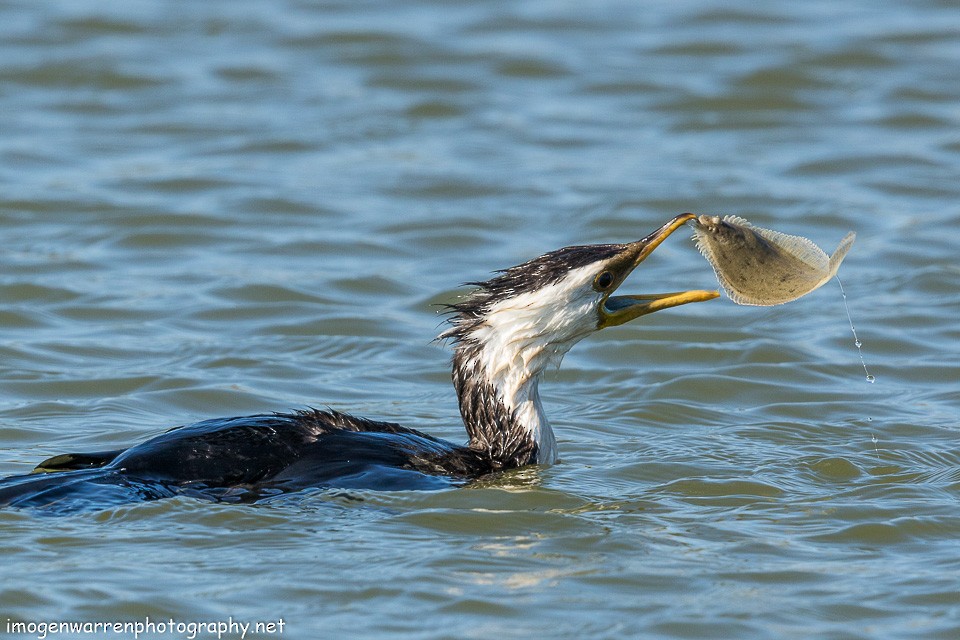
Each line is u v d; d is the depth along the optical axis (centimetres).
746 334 1722
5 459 1236
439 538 1022
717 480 1179
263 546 988
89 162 2375
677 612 914
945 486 1177
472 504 1079
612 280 1160
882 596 945
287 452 1096
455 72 2814
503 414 1189
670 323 1764
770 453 1283
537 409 1202
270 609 902
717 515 1095
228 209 2177
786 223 2152
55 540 976
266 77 2788
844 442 1329
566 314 1162
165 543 984
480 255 2041
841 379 1568
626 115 2650
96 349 1631
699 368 1614
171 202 2202
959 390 1527
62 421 1378
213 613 894
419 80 2777
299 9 3164
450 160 2433
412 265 2005
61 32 2956
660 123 2619
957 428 1379
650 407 1452
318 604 912
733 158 2441
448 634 879
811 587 957
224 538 995
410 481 1095
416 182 2323
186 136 2511
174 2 3189
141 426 1364
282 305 1816
